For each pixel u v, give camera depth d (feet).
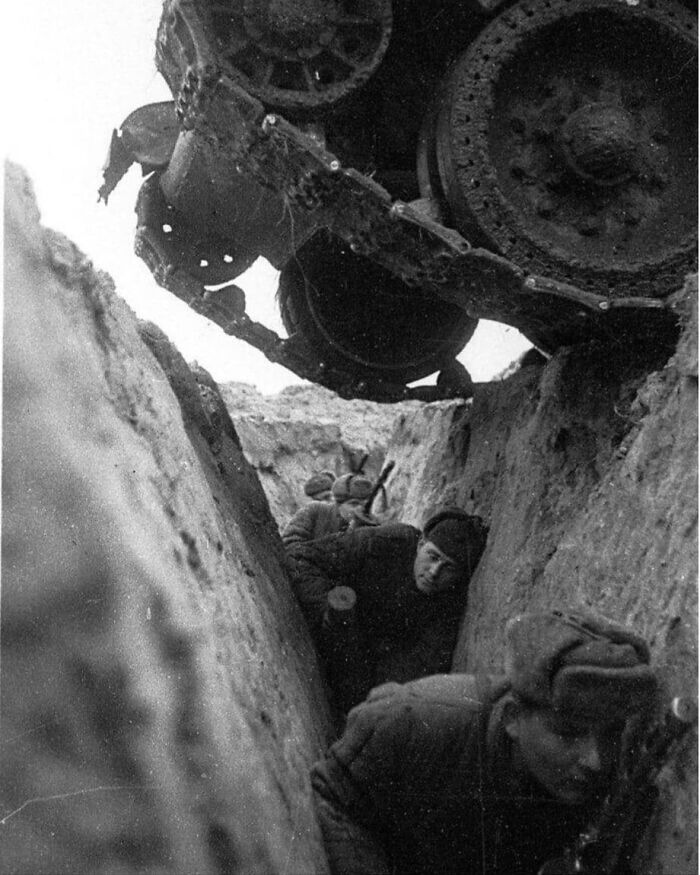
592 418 17.56
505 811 11.36
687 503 12.73
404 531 19.45
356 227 16.62
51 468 10.53
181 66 16.57
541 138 17.01
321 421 34.81
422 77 18.62
